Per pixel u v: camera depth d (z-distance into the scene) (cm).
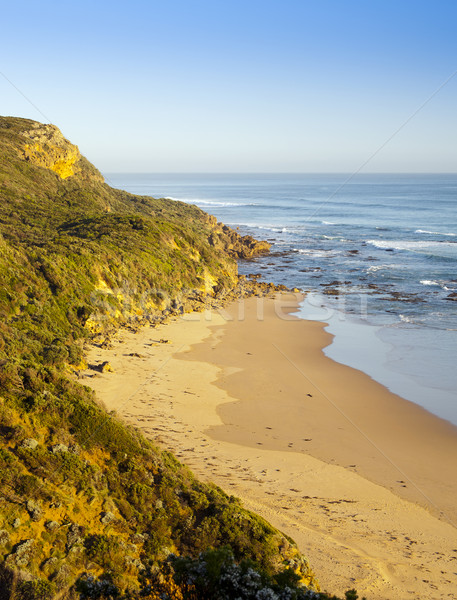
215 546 1409
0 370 1747
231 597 1167
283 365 3825
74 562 1248
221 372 3594
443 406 3164
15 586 1138
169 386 3234
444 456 2545
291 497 2055
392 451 2578
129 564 1279
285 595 1171
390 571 1608
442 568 1667
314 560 1580
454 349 4269
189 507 1540
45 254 4434
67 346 3359
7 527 1258
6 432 1545
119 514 1446
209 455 2370
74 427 1669
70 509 1380
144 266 5297
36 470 1455
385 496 2148
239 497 1962
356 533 1833
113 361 3562
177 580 1231
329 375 3656
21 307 3619
